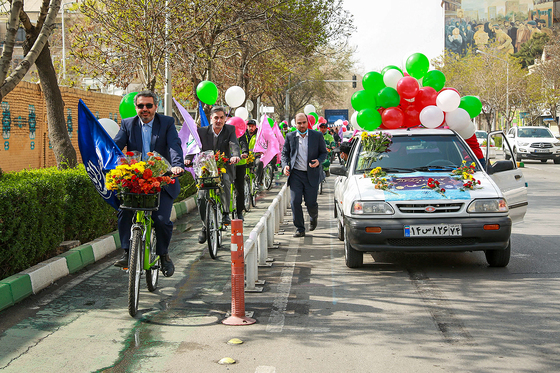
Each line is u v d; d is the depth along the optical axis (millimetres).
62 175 7590
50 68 9867
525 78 58094
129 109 8328
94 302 5840
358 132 9352
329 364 4105
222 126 9031
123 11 13688
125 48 14969
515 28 117625
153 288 6223
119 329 4977
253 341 4621
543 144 29141
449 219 6645
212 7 16359
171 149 6039
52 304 5754
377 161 7875
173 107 22562
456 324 4977
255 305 5676
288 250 8602
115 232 8883
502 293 5949
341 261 7746
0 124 13383
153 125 6164
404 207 6750
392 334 4742
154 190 5297
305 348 4441
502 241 6672
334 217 12273
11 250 6020
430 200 6719
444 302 5664
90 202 8156
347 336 4707
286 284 6508
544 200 14547
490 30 118625
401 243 6730
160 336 4777
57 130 9984
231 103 12695
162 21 14391
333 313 5363
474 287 6215
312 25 20844
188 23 15352
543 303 5566
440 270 7078
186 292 6246
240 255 5141
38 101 15312
